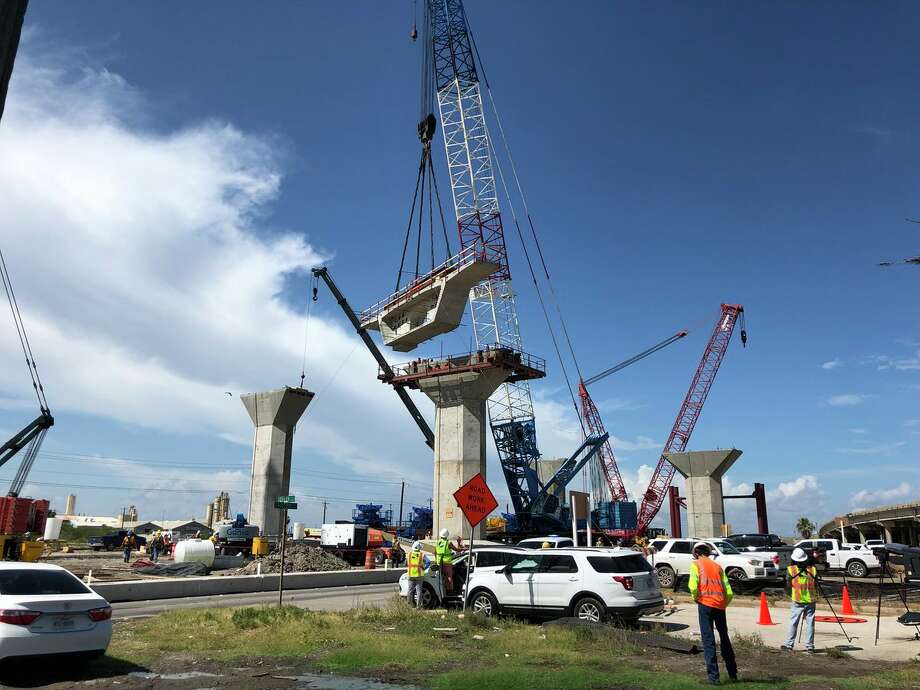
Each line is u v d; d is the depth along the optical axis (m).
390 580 35.44
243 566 41.47
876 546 36.47
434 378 54.94
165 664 11.16
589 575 15.24
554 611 15.56
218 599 24.33
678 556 25.95
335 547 48.91
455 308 52.22
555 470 82.38
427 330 53.78
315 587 30.80
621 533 66.12
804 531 138.25
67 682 9.93
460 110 65.50
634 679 9.60
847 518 84.44
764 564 24.61
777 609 21.06
